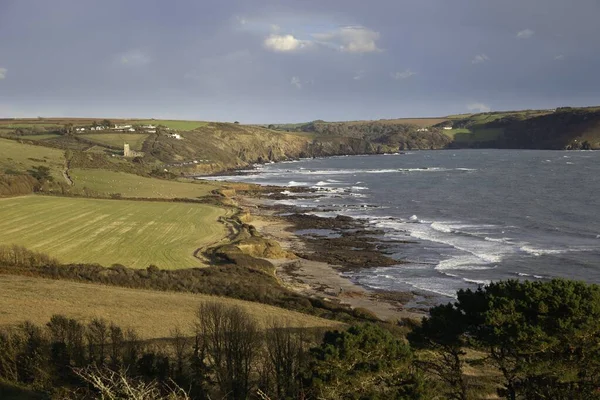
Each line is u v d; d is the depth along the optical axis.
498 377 21.50
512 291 17.67
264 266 54.91
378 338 17.17
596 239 67.19
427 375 18.72
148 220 74.62
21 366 21.70
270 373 21.61
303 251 64.69
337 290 49.16
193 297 39.53
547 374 15.73
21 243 57.94
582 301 16.33
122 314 33.47
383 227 78.69
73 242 60.06
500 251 61.56
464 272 53.59
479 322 17.39
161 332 29.56
